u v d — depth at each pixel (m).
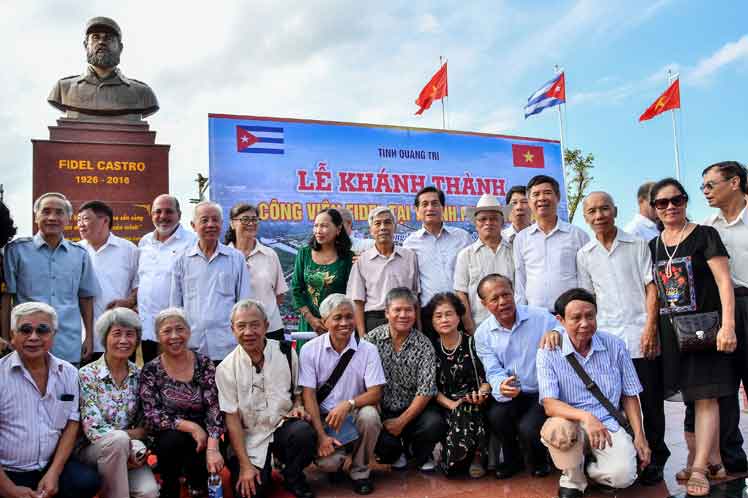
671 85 13.93
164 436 3.26
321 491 3.44
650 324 3.55
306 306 4.66
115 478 3.07
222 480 3.47
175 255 4.33
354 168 8.93
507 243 4.46
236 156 8.27
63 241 4.03
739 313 3.50
